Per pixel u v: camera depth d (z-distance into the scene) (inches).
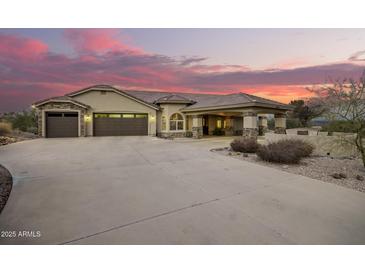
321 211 150.4
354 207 158.1
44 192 183.5
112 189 195.2
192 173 260.2
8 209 146.5
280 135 464.1
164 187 204.1
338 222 133.8
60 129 751.1
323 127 426.3
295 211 150.3
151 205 158.9
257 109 600.4
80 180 222.8
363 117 290.7
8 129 664.4
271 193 189.5
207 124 1043.3
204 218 137.8
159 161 332.5
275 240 114.0
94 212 144.3
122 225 126.9
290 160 317.1
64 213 141.7
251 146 418.9
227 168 289.7
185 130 891.4
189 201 168.1
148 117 874.8
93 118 808.3
